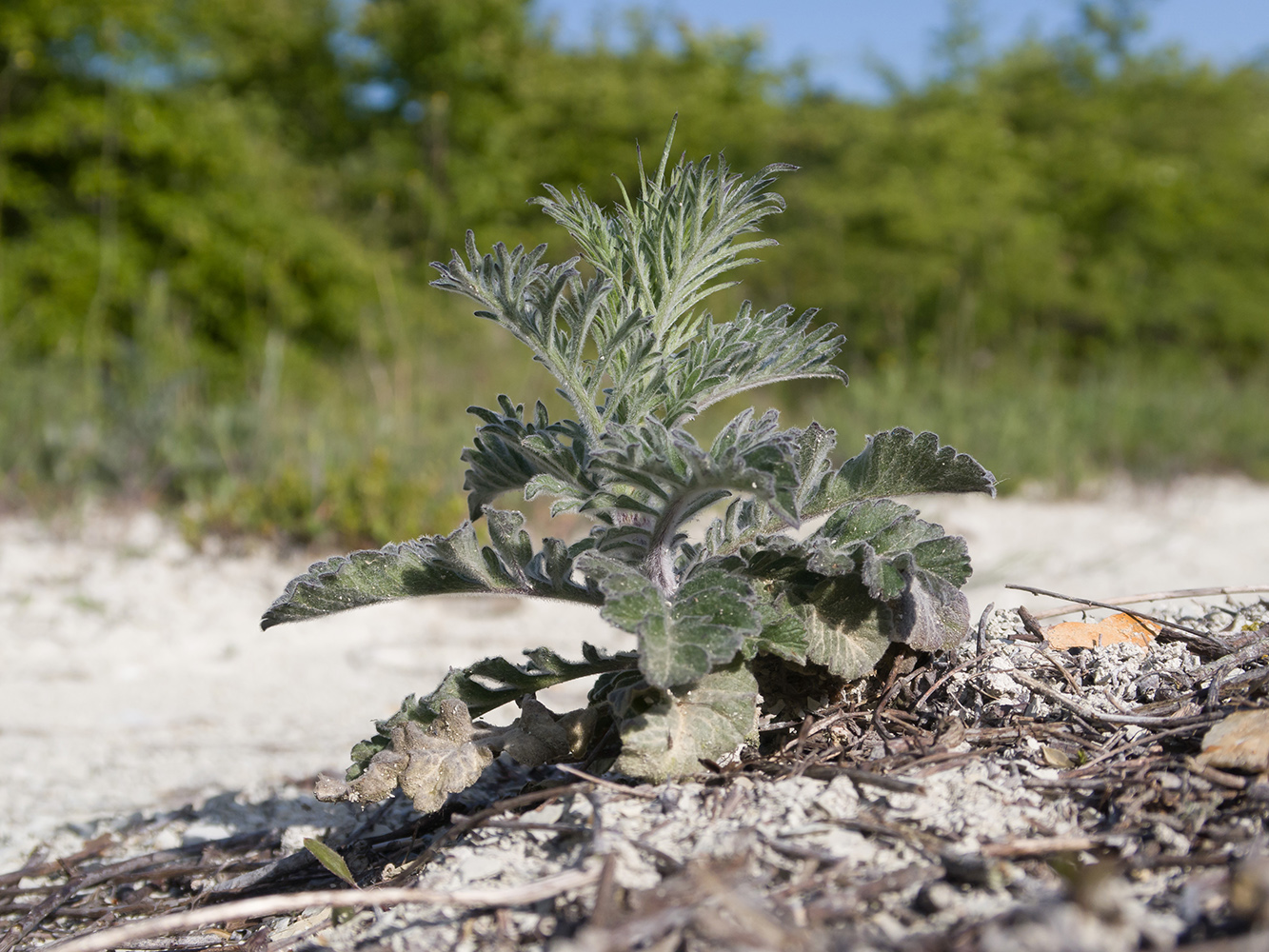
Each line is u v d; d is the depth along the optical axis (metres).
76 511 6.76
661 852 1.48
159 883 2.28
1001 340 15.28
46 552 6.18
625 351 1.90
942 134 16.20
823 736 1.90
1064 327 16.27
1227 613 2.40
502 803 1.71
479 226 14.67
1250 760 1.57
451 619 5.20
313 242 12.00
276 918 1.92
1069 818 1.54
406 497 6.41
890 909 1.35
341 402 9.69
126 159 11.62
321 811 2.70
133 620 5.16
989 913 1.31
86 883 2.20
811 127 16.30
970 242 15.20
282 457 7.38
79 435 7.38
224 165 11.84
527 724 1.89
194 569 6.02
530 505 6.84
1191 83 18.73
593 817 1.59
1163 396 11.23
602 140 15.94
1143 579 5.55
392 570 1.91
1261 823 1.46
